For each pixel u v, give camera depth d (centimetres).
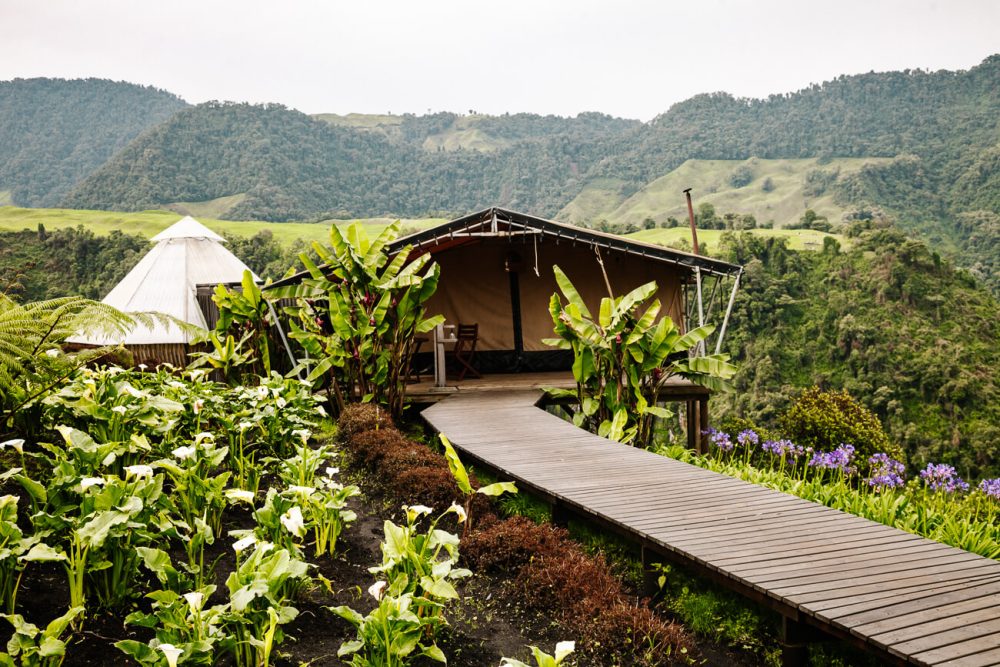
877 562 479
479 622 479
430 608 429
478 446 847
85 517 397
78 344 1056
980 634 379
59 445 621
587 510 605
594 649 435
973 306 6450
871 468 848
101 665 362
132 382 724
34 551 372
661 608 541
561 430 938
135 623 364
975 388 5531
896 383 5769
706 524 558
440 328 1279
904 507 712
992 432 5153
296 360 1368
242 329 1262
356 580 514
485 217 1269
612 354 1083
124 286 1916
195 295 1747
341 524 579
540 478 699
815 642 458
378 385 1130
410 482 703
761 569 468
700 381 1148
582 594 483
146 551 391
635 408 1120
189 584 390
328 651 412
